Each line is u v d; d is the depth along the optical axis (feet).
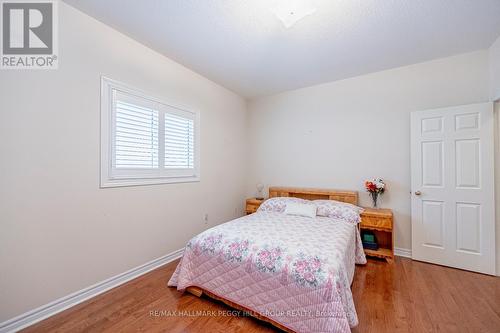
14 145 4.98
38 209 5.32
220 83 11.39
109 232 6.78
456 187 8.05
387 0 5.58
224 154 12.03
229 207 12.45
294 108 12.28
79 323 5.17
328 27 6.72
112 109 6.85
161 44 7.75
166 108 8.70
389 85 9.72
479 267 7.64
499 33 7.05
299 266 4.82
